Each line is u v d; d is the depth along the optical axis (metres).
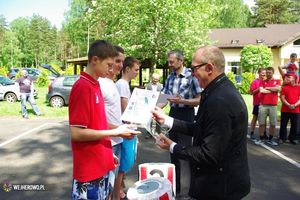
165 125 2.29
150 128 2.23
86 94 1.92
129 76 3.40
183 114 3.73
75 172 2.02
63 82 11.85
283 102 6.34
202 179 1.90
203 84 2.01
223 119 1.74
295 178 4.20
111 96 2.83
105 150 2.11
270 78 6.21
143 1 12.77
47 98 11.83
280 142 6.39
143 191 2.25
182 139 3.59
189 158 1.86
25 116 9.43
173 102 3.48
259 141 6.37
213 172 1.87
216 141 1.73
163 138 2.08
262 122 6.34
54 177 4.14
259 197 3.52
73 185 2.05
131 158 3.24
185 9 13.37
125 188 3.80
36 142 6.23
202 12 14.55
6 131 7.35
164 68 21.69
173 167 3.00
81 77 2.01
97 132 1.93
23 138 6.59
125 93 3.29
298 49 24.81
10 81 14.21
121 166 3.23
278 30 28.70
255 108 6.75
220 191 1.85
